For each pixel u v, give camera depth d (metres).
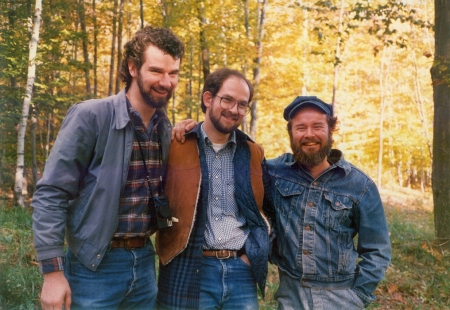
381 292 5.27
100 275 2.36
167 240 2.64
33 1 11.28
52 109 12.38
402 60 24.39
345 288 2.59
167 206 2.47
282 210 2.68
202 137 2.69
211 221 2.66
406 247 6.86
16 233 5.52
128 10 14.69
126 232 2.37
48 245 2.17
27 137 13.85
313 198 2.61
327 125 2.55
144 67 2.31
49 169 2.22
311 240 2.58
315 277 2.58
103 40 17.64
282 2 15.53
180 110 15.89
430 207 16.53
